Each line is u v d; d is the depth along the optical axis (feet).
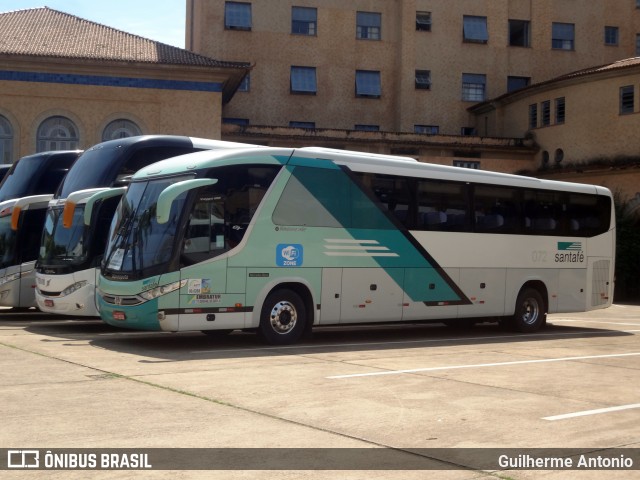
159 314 43.75
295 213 48.65
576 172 140.15
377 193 52.80
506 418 27.25
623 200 134.82
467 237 57.88
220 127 119.03
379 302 52.44
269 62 163.32
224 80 119.55
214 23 161.68
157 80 117.80
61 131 116.16
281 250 47.80
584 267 66.80
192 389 31.45
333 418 26.73
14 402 28.40
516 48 172.65
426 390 32.32
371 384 33.50
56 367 36.73
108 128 117.19
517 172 150.41
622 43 177.06
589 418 27.45
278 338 47.93
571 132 142.10
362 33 168.25
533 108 152.25
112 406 27.91
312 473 20.39
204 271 44.78
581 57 175.11
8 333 53.21
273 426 25.41
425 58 168.55
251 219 46.73
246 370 36.81
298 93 164.14
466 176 58.23
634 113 133.08
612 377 37.24
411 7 168.25
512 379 35.83
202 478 19.85
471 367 39.58
